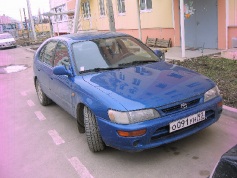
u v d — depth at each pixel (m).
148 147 3.51
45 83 6.11
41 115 6.29
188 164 3.67
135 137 3.43
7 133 5.50
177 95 3.63
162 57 5.42
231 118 4.90
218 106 3.97
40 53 6.62
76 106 4.44
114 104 3.57
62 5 27.48
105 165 3.88
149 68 4.58
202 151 3.93
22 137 5.21
